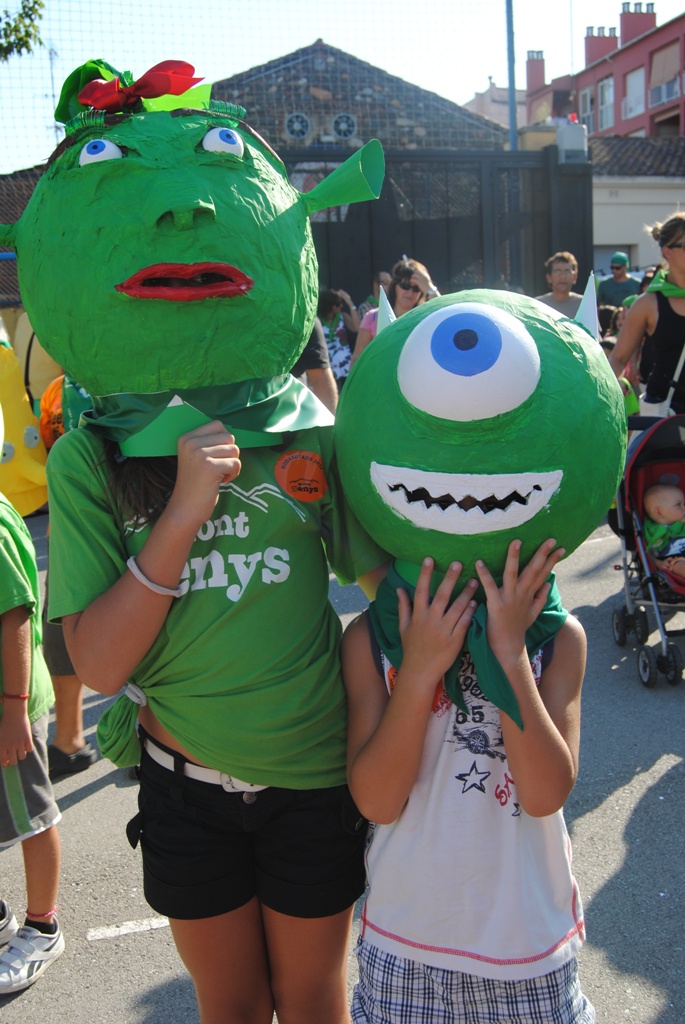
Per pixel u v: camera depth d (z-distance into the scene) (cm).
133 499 158
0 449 275
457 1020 158
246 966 172
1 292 1073
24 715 241
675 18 3198
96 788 349
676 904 263
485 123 2355
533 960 155
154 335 152
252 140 169
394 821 160
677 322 428
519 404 139
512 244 1157
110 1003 239
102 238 151
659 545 421
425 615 152
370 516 156
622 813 310
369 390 153
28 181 757
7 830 244
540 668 161
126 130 157
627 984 234
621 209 2417
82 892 286
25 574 249
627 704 395
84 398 299
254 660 159
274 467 168
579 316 174
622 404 159
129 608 150
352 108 2275
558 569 581
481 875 156
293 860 167
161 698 163
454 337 139
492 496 143
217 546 160
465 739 159
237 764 160
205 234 151
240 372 160
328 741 168
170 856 166
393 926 160
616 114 3650
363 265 1112
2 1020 235
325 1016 175
